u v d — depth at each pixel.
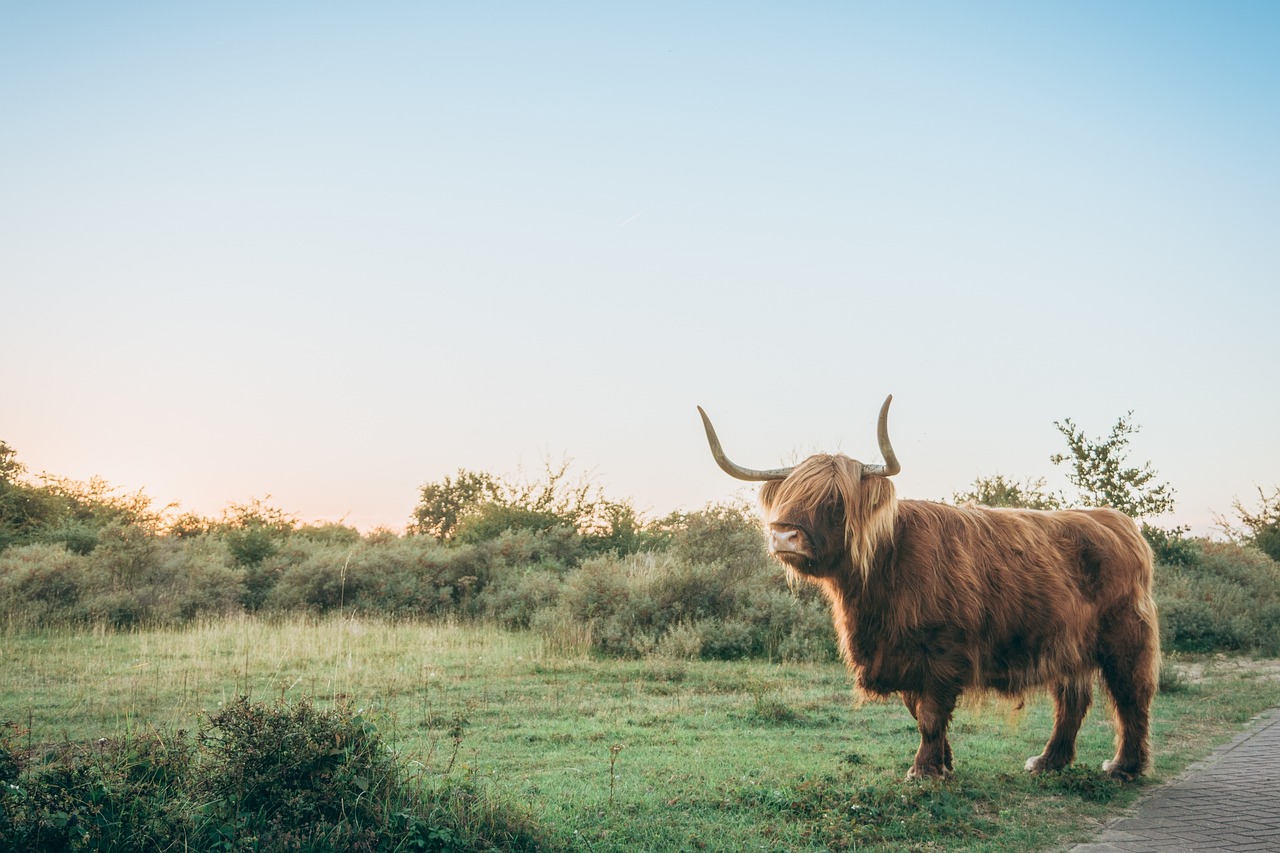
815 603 15.72
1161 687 12.12
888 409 6.65
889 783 6.79
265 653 13.10
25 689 10.19
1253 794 6.93
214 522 28.08
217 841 4.52
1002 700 8.23
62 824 4.36
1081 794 6.80
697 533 18.92
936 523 7.06
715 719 9.66
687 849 5.34
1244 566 22.12
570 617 15.34
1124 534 7.74
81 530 24.16
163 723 8.36
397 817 4.88
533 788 6.58
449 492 36.44
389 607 18.78
